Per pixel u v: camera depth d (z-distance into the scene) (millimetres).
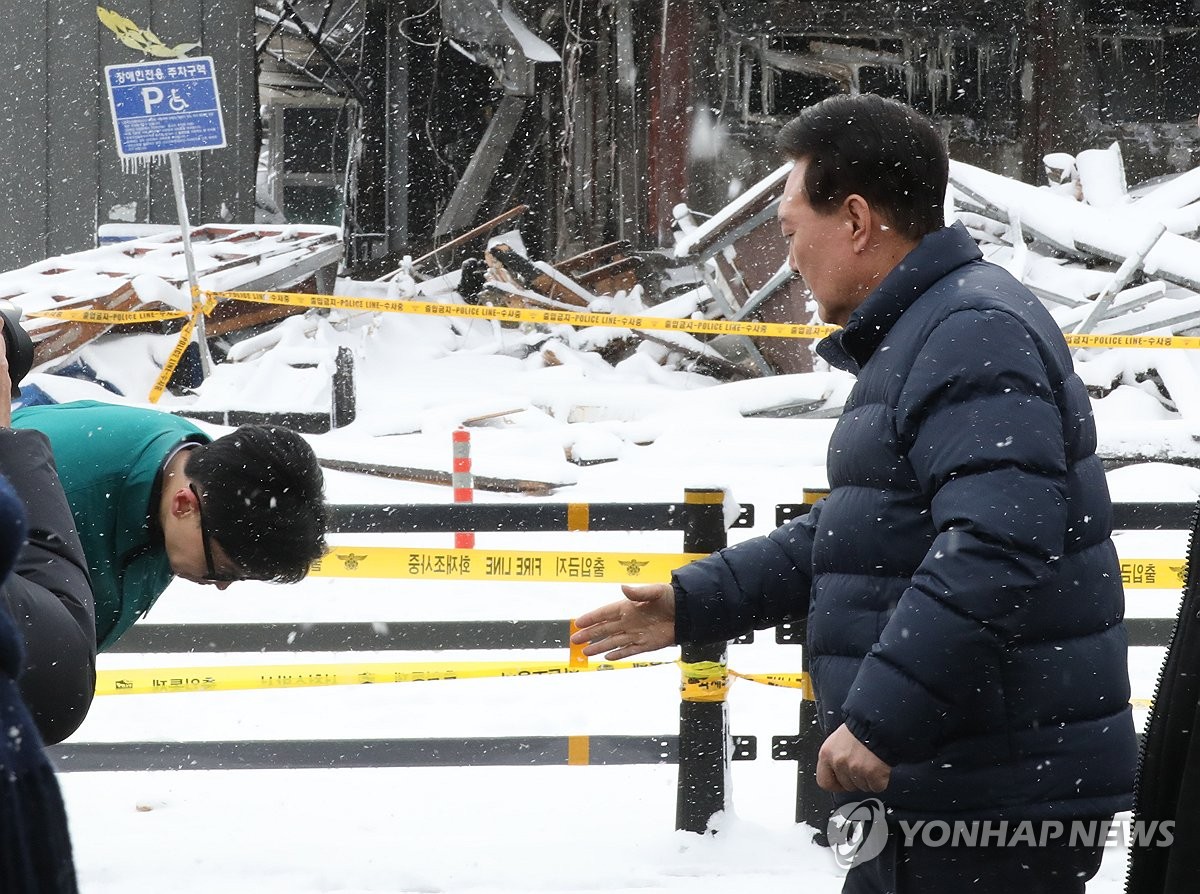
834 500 2193
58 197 16516
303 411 11867
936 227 2213
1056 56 18578
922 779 2062
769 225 14461
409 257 16938
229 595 7637
